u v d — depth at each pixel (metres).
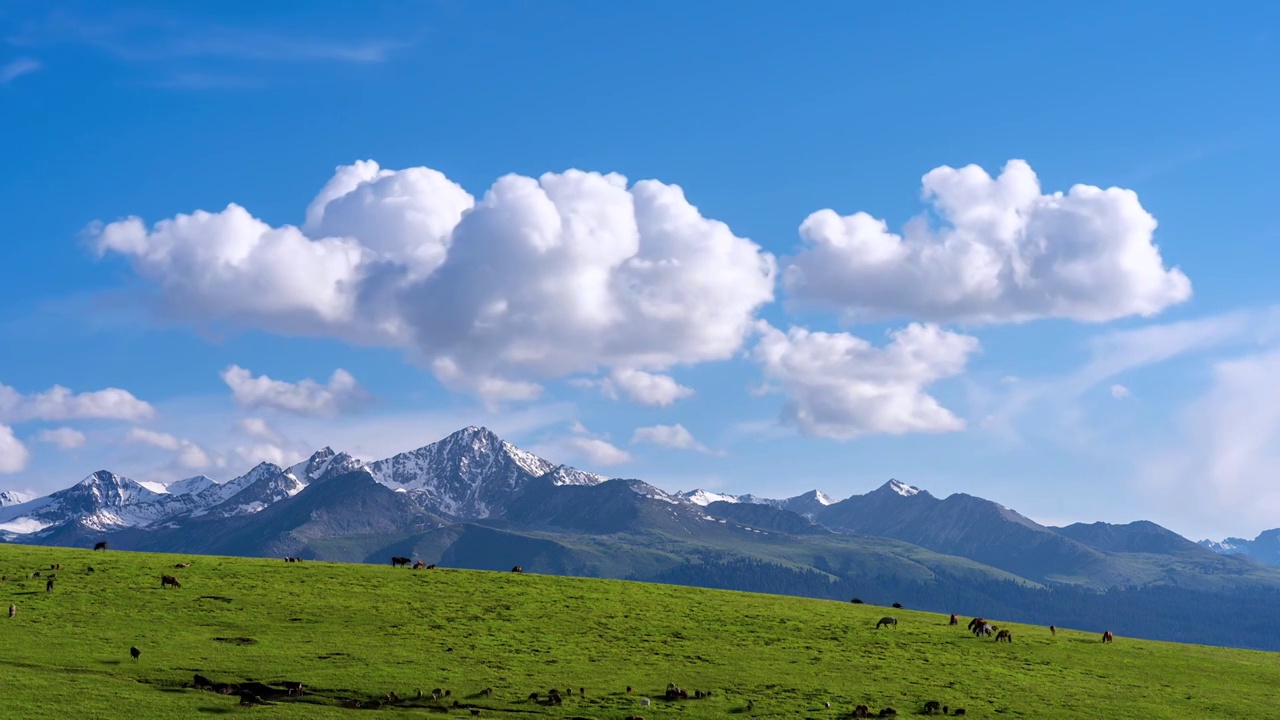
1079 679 87.62
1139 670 93.12
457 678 75.19
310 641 83.12
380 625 89.81
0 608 86.75
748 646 91.62
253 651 78.81
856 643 95.94
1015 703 78.38
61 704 63.97
